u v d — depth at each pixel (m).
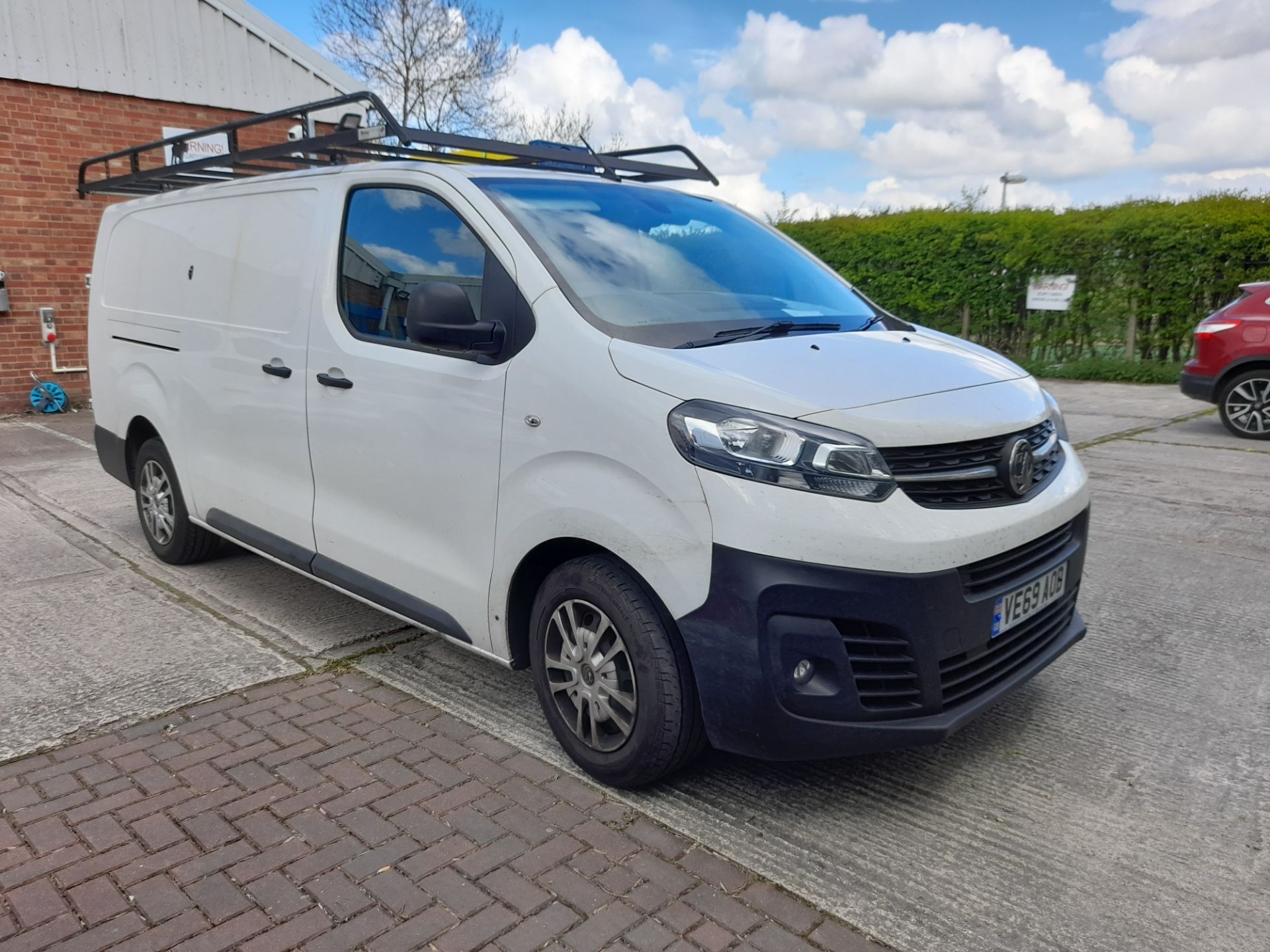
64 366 10.95
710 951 2.17
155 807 2.74
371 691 3.55
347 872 2.44
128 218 5.25
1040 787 2.91
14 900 2.33
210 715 3.33
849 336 3.17
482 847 2.56
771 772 2.98
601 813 2.73
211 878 2.42
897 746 2.50
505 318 2.99
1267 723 3.34
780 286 3.56
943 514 2.54
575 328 2.80
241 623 4.24
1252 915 2.31
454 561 3.20
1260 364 9.21
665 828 2.66
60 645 3.97
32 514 6.26
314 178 3.86
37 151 10.45
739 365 2.66
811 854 2.54
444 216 3.27
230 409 4.24
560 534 2.78
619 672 2.75
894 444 2.49
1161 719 3.37
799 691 2.45
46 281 10.70
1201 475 7.57
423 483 3.26
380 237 3.50
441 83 28.25
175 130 11.36
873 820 2.72
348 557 3.66
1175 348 14.05
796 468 2.40
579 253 3.08
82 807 2.74
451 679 3.66
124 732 3.21
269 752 3.07
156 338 4.80
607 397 2.66
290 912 2.29
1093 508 6.49
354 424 3.51
